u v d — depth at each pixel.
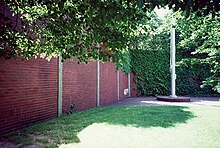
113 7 2.38
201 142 4.42
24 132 5.12
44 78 6.54
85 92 9.34
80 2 2.61
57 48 3.45
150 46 19.31
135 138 4.70
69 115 7.61
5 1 3.29
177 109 9.06
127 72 15.36
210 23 4.96
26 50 3.63
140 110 8.78
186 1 1.81
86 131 5.29
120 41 3.00
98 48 3.17
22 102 5.53
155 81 16.50
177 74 16.52
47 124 6.03
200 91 16.30
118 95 13.75
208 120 6.70
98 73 10.73
